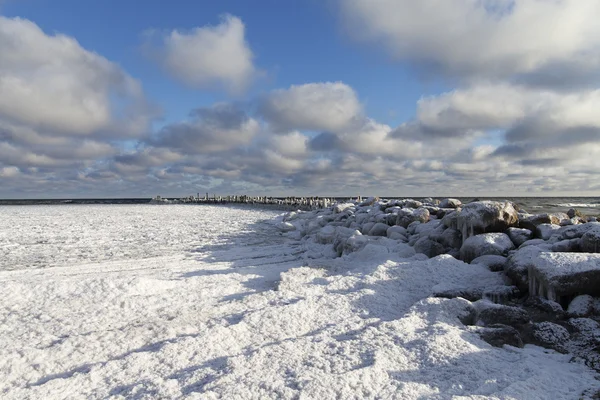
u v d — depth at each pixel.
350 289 7.81
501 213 10.14
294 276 8.99
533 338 5.64
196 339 5.38
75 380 4.45
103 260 13.82
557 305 6.41
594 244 7.46
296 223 24.83
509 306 6.30
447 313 6.19
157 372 4.67
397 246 11.26
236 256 14.14
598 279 6.34
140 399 4.00
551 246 8.09
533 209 38.97
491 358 4.83
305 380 4.17
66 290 8.12
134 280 8.38
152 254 15.06
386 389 4.07
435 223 12.47
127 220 33.34
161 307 7.38
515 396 3.88
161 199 91.69
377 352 4.84
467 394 4.03
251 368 4.58
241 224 28.27
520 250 7.91
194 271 10.94
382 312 6.66
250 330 5.89
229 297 8.03
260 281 9.30
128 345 5.46
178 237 20.66
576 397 3.99
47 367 4.90
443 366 4.60
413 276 8.16
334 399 3.88
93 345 5.42
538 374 4.38
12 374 4.74
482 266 8.54
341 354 4.89
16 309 7.30
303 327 6.06
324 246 14.30
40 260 14.01
